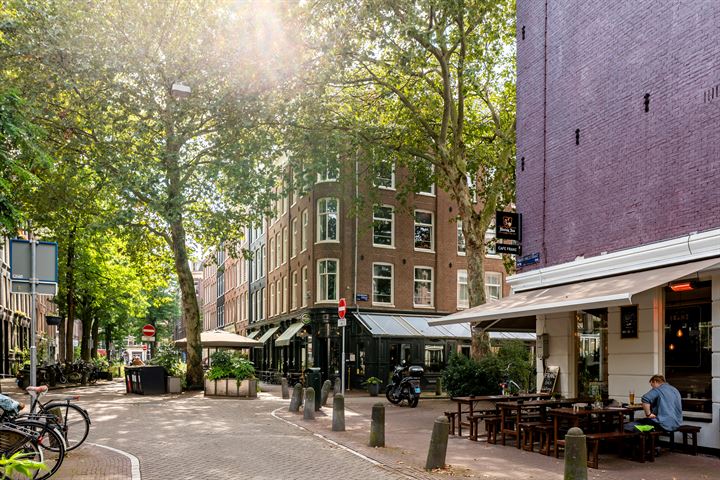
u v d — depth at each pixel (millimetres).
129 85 22438
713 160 10812
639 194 12523
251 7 20297
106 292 38062
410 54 19938
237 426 14023
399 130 25266
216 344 27828
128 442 11461
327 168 23422
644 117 12438
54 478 8008
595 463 9359
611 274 13094
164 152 21344
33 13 19953
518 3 17438
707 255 10727
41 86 20453
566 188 14953
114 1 21203
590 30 14203
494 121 26250
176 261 26609
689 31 11406
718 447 10477
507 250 16656
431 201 34875
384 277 33438
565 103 15086
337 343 32312
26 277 9438
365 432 13047
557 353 15406
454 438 12602
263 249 47094
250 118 21094
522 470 9055
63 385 29578
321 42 20391
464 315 13648
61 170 24344
